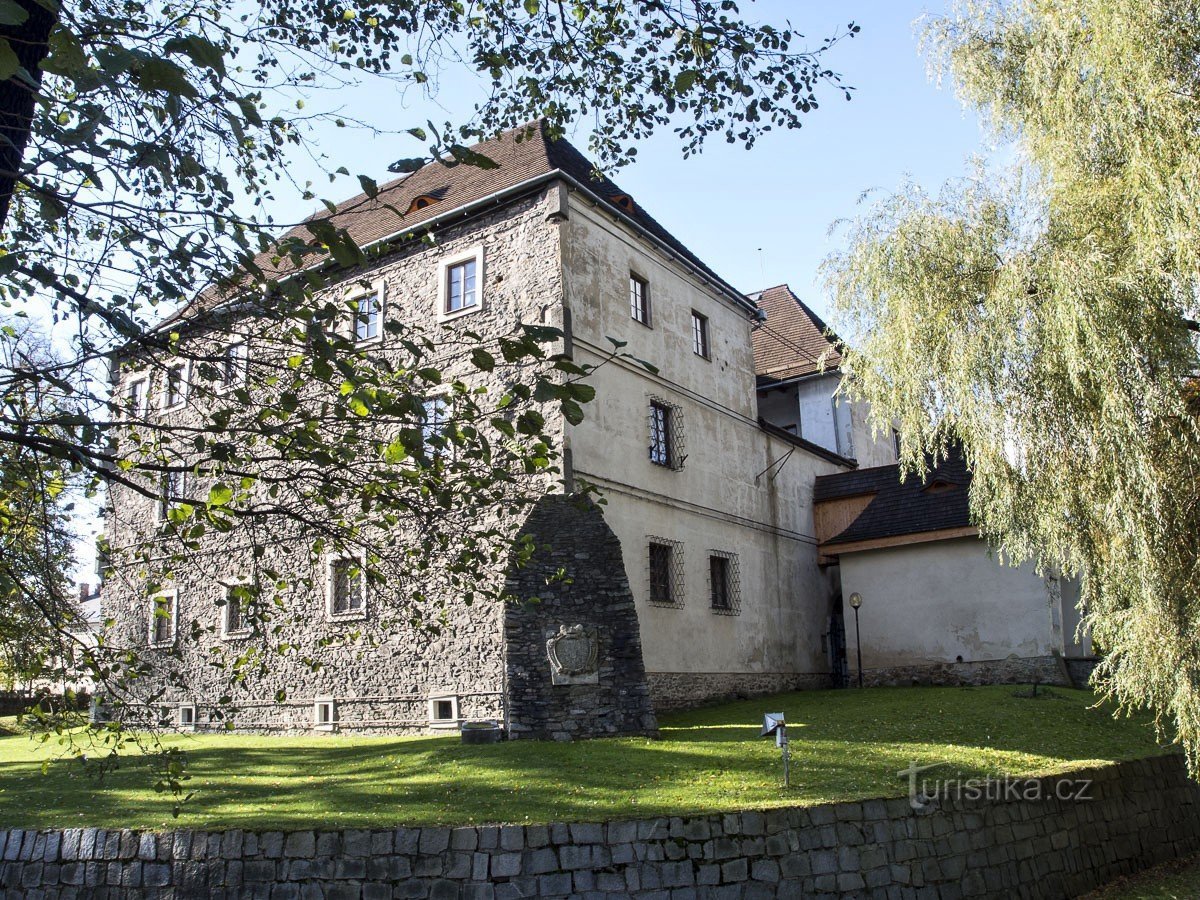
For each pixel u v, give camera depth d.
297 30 7.25
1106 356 9.95
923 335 12.10
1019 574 19.17
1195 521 10.15
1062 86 10.91
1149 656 10.17
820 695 18.48
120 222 4.77
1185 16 10.11
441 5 7.94
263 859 8.46
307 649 16.78
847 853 8.91
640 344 17.45
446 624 7.82
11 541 6.20
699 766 10.68
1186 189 9.67
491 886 8.17
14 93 4.80
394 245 6.10
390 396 5.07
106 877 8.81
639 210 19.02
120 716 6.90
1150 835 12.10
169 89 3.53
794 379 25.94
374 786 10.18
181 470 5.70
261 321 6.42
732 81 7.70
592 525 14.15
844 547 21.31
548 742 12.20
